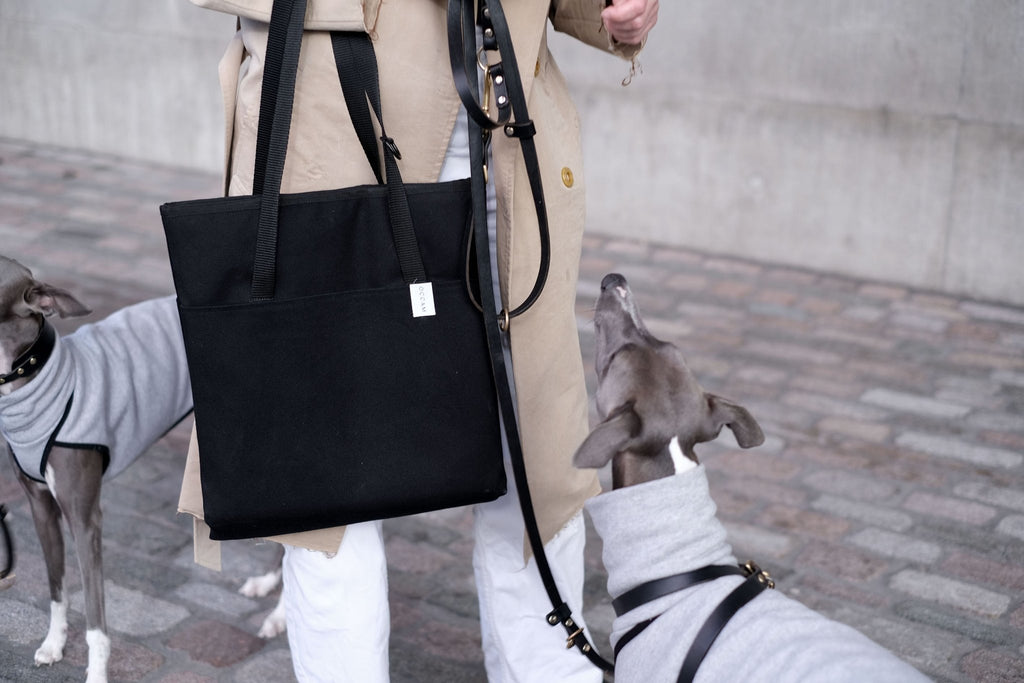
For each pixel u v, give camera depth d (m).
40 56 8.70
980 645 3.21
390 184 2.24
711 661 2.07
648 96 6.55
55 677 3.07
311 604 2.47
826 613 3.35
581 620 2.71
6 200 7.37
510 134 2.27
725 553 2.29
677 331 5.44
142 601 3.44
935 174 5.82
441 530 3.91
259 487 2.27
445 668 3.16
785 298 5.89
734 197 6.44
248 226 2.19
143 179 8.02
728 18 6.19
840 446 4.38
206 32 7.87
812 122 6.10
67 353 3.02
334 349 2.25
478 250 2.26
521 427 2.47
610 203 6.86
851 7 5.83
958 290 5.92
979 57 5.56
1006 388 4.86
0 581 3.09
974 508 3.94
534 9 2.36
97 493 3.05
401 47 2.32
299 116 2.32
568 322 2.52
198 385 2.24
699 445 4.40
